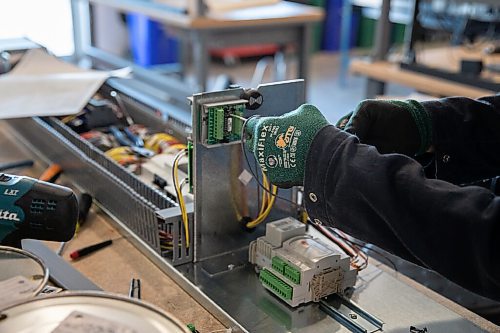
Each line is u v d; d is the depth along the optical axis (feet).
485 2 7.69
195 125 2.74
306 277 2.61
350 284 2.77
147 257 3.12
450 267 1.88
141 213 3.09
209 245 2.99
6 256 2.23
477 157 2.68
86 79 4.79
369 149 2.08
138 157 3.81
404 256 2.05
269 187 3.04
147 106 4.62
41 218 2.49
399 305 2.69
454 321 2.60
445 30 11.91
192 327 2.49
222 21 8.02
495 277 1.79
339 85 14.67
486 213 1.77
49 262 2.74
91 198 3.56
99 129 4.44
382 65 7.46
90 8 9.86
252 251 2.92
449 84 6.57
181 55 12.90
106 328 1.66
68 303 1.78
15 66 5.21
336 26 17.38
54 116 4.39
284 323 2.54
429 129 2.55
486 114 2.64
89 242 3.27
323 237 3.17
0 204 2.49
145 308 1.76
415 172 1.97
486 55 8.08
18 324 1.69
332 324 2.54
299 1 16.31
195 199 2.86
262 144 2.34
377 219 2.02
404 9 13.83
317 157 2.16
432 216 1.86
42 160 4.31
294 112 2.37
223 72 15.24
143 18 13.12
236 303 2.67
